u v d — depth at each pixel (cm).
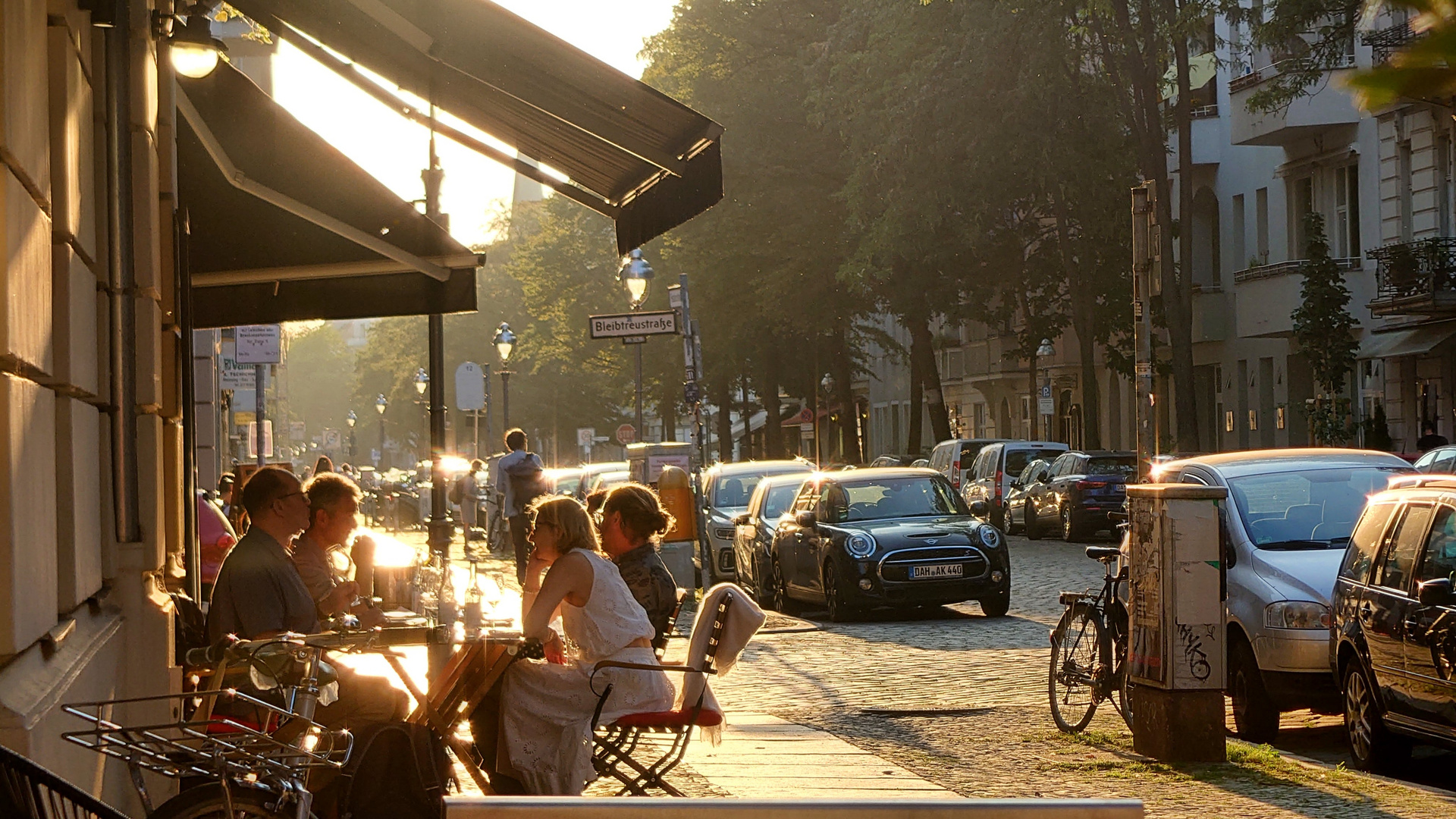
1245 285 4138
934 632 1806
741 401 7600
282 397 8725
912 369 5716
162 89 823
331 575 798
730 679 1427
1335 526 1174
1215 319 4556
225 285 1351
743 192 4984
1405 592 933
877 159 3891
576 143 912
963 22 3641
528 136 930
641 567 862
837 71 4141
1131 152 3847
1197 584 939
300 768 478
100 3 622
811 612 2155
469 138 1000
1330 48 3011
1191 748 938
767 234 5012
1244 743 1003
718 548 2705
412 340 10575
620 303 6894
